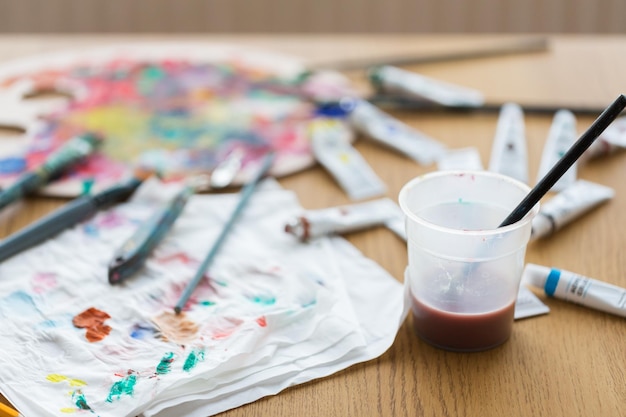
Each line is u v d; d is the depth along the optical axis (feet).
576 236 2.41
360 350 2.07
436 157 2.81
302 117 3.07
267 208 2.58
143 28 5.24
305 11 5.15
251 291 2.24
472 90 3.23
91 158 2.84
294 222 2.43
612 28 5.02
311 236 2.43
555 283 2.20
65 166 2.75
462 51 3.59
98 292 2.26
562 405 1.94
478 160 2.76
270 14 5.17
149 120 3.06
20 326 2.15
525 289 2.24
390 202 2.59
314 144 2.83
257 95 3.23
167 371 2.00
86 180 2.73
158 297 2.24
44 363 2.04
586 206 2.50
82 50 3.68
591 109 3.01
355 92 3.24
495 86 3.25
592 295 2.17
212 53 3.61
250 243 2.43
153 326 2.14
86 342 2.10
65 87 3.30
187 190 2.59
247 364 2.03
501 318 2.06
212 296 2.24
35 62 3.52
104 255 2.40
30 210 2.61
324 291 2.19
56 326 2.15
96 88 3.29
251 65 3.48
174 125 3.03
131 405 1.92
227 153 2.85
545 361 2.05
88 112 3.11
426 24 5.12
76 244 2.44
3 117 3.09
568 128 2.88
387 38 3.79
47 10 5.22
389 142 2.88
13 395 1.96
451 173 2.12
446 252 2.01
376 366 2.04
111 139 2.94
